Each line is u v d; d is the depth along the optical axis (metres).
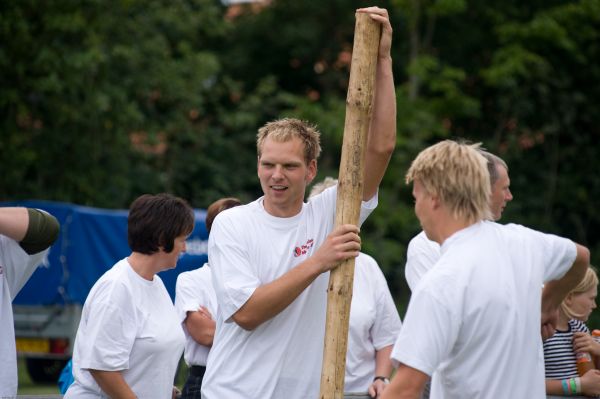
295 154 8.12
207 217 10.88
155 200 8.98
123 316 8.65
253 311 7.87
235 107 49.16
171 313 9.18
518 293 6.94
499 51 44.34
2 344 7.96
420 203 7.09
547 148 46.31
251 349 8.13
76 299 24.48
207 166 45.59
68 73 37.59
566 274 8.04
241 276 8.03
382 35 8.18
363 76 8.02
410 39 47.34
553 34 43.59
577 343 10.05
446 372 6.87
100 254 24.70
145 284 8.95
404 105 42.44
